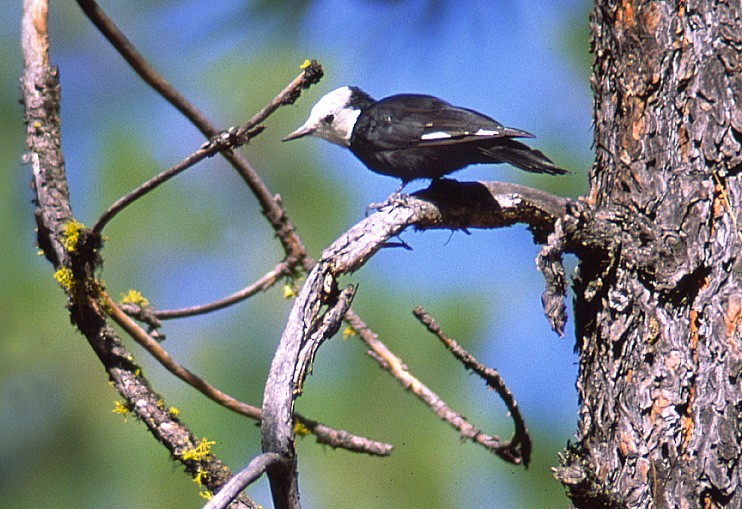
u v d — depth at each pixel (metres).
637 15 7.86
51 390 11.19
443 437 11.24
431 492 11.06
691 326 7.31
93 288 8.16
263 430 6.06
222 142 7.92
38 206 8.17
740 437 7.01
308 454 11.22
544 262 7.15
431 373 11.38
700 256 7.34
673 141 7.63
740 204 7.37
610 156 7.93
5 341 11.03
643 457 7.19
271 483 5.99
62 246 8.00
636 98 7.80
